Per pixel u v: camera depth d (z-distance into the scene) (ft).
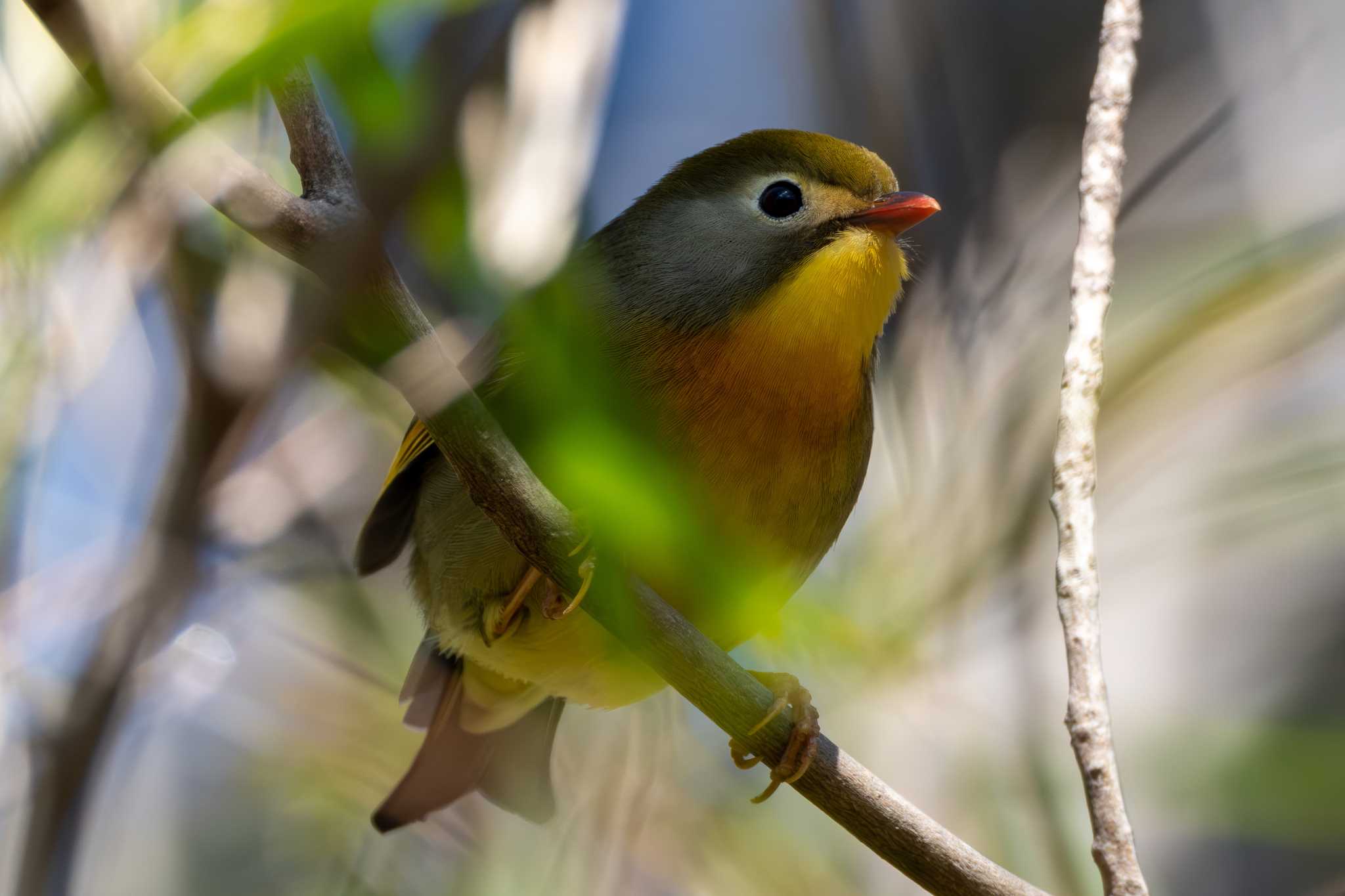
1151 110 41.70
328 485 31.45
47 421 24.49
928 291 33.65
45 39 18.33
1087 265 20.22
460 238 17.08
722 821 31.86
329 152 16.79
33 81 17.93
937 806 30.78
